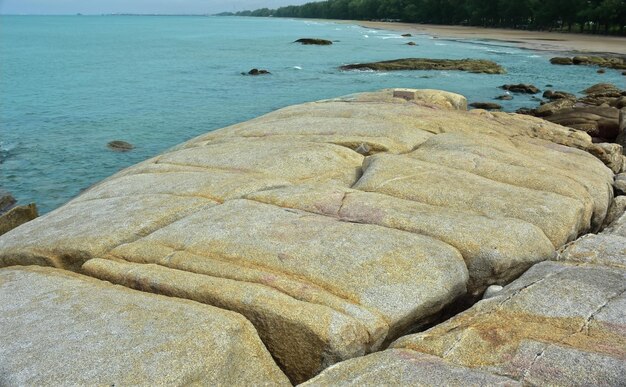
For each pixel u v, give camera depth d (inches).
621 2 4392.2
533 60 3191.4
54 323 328.8
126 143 1346.0
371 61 3216.0
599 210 571.5
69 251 451.5
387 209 487.2
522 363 277.1
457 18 7190.0
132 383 272.7
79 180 1103.0
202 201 524.7
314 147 669.9
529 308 331.9
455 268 409.4
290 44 4707.2
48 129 1507.1
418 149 674.2
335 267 392.8
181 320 326.3
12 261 471.5
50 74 2645.2
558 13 4906.5
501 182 574.9
